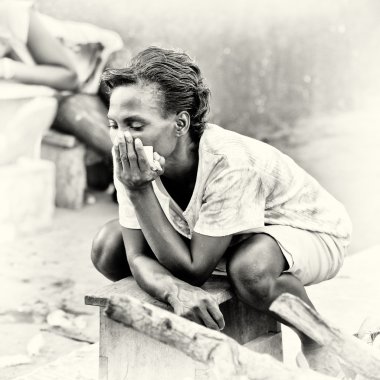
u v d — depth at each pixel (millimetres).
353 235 7117
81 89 7375
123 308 2809
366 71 11859
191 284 3320
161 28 9406
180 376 3209
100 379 3320
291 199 3514
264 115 10578
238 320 3611
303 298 3295
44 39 6910
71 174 7508
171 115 3227
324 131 10609
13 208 6695
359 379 2941
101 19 8828
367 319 3635
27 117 6750
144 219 3229
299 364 3234
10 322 4922
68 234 6824
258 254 3248
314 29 11211
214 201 3273
